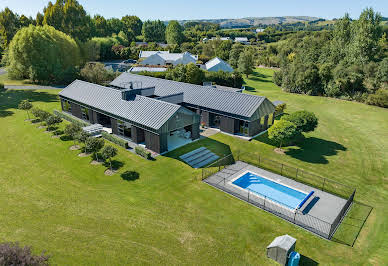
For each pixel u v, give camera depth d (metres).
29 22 113.81
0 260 11.84
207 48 128.12
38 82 68.19
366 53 72.06
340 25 81.62
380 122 47.00
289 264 16.73
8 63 76.06
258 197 24.16
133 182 25.97
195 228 20.06
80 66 85.75
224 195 24.39
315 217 20.52
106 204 22.55
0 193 23.55
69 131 32.78
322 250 18.22
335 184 26.80
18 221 20.11
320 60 88.25
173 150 32.78
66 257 17.00
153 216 21.23
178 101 39.84
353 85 63.53
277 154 33.22
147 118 32.22
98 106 38.00
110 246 18.05
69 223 20.11
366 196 24.91
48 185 25.11
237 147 34.75
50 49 65.75
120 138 35.56
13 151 31.72
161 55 101.12
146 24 198.12
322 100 63.34
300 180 27.33
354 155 33.59
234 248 18.27
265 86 81.44
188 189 25.14
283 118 34.31
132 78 53.44
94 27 142.62
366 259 17.52
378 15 70.31
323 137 39.34
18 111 46.16
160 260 17.09
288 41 136.00
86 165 28.92
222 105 39.41
